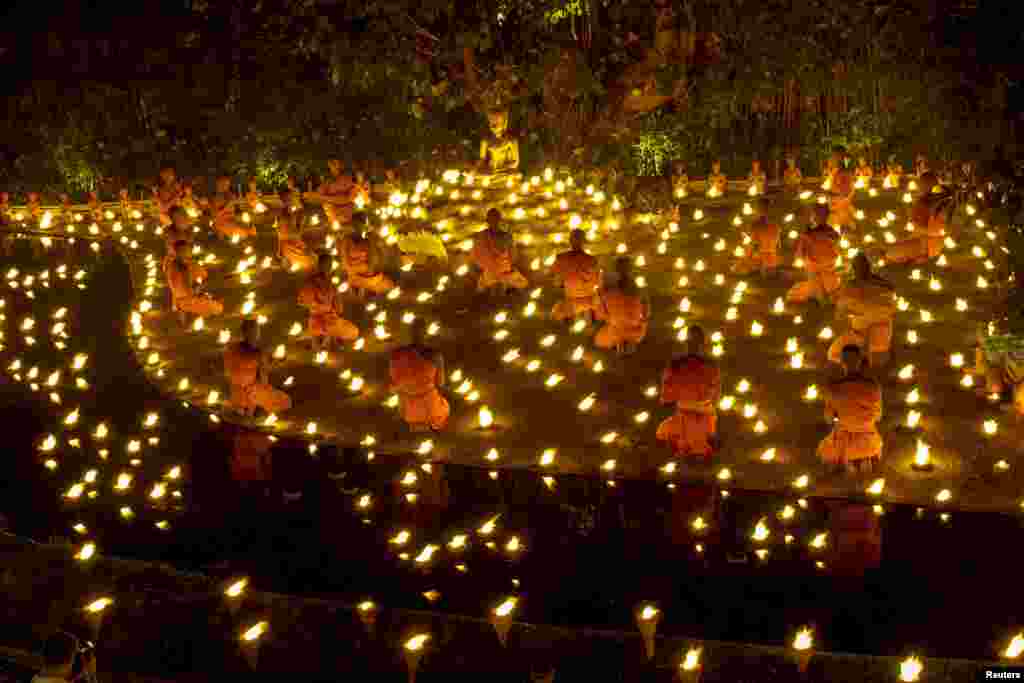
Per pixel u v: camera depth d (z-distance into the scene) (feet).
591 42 87.76
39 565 33.27
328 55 82.02
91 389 53.21
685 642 28.89
